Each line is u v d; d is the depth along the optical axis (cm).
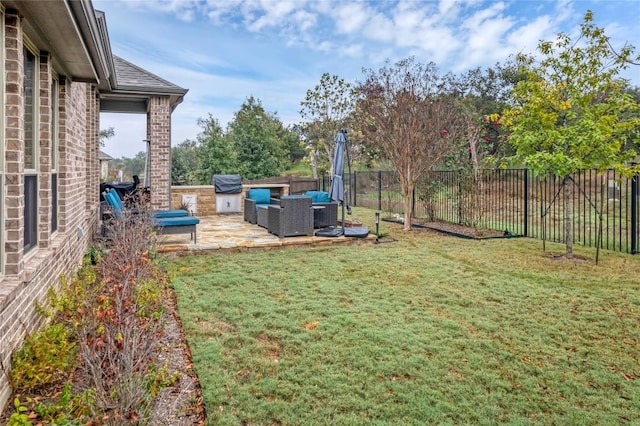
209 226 1102
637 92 1509
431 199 1226
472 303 511
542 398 306
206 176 2377
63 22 363
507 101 1969
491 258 755
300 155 3341
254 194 1194
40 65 431
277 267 679
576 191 1505
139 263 444
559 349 387
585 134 679
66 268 527
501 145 1489
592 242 911
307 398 298
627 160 714
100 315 267
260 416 276
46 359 293
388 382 322
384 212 1484
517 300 523
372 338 401
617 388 323
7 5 311
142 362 242
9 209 317
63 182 528
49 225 434
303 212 897
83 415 229
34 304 359
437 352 375
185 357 357
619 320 458
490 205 1141
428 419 277
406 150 1069
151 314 382
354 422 272
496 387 320
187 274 626
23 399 285
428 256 772
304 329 421
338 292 548
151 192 1127
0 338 269
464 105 1644
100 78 639
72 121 581
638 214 823
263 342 391
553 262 721
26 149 402
